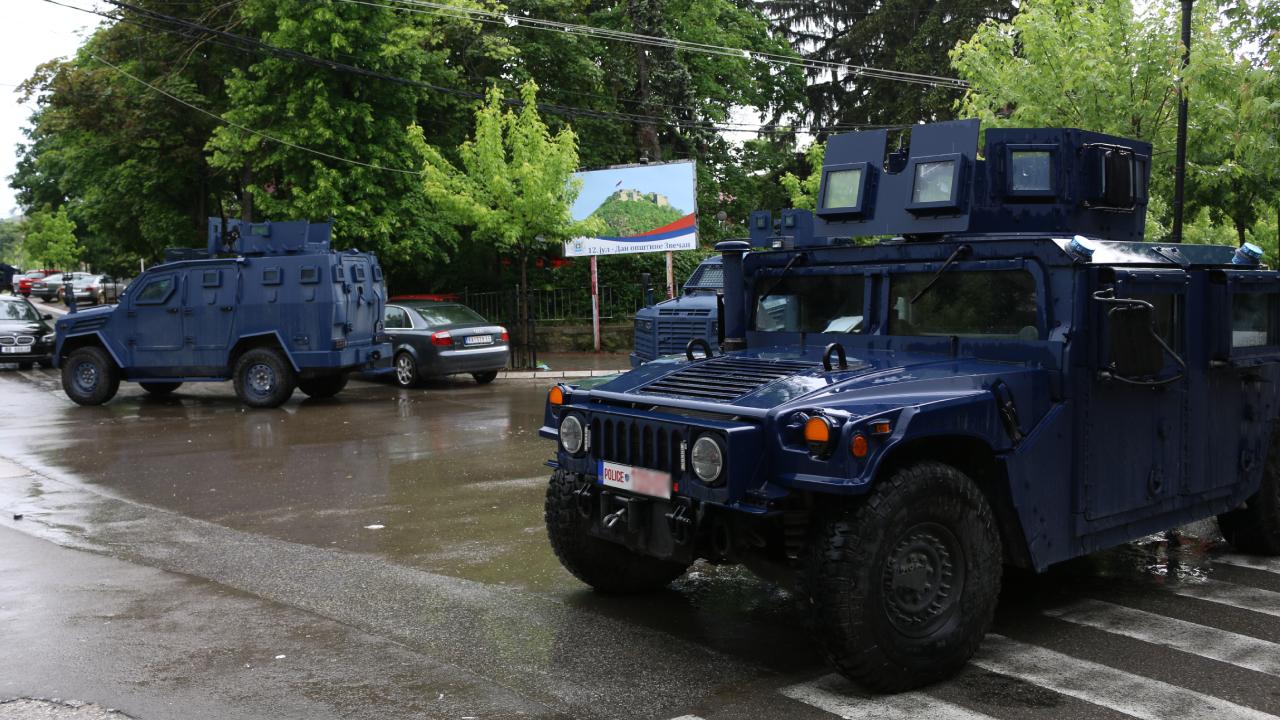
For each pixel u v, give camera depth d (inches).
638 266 1072.8
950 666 175.9
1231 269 234.2
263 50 793.6
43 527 304.7
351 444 461.7
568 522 220.8
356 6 853.2
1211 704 166.2
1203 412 226.7
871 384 181.5
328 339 577.6
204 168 1026.1
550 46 1091.3
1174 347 217.5
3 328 843.4
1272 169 505.7
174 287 605.0
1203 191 546.9
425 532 295.1
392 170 887.1
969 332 209.2
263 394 590.2
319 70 852.0
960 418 174.9
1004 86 568.7
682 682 177.8
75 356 618.5
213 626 208.4
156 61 971.9
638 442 189.3
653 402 191.6
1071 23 547.2
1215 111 501.7
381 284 633.0
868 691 172.1
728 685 176.2
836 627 164.9
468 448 447.5
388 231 869.8
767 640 201.3
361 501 339.9
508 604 225.3
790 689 174.4
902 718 161.3
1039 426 190.7
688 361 220.8
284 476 386.9
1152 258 212.5
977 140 215.9
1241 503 247.4
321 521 311.0
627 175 964.0
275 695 170.9
